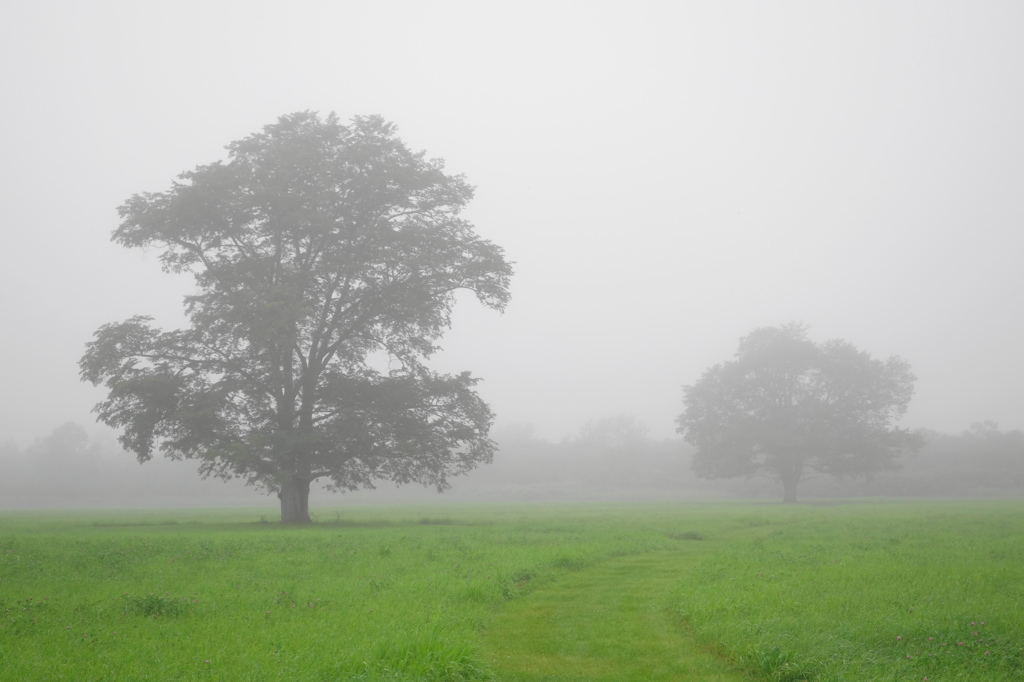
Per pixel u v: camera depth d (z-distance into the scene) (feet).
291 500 144.36
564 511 207.62
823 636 38.99
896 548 82.07
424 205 149.79
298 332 135.03
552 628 44.80
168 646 36.68
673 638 42.39
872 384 274.57
